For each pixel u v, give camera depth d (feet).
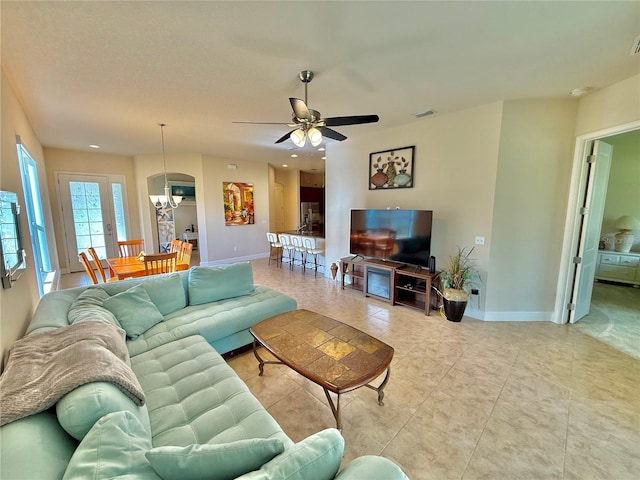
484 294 11.62
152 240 22.12
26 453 2.78
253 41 6.73
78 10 5.55
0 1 5.21
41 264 12.24
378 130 14.57
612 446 5.63
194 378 5.75
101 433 2.95
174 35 6.47
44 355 4.52
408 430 6.06
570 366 8.36
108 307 7.43
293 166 28.19
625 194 16.49
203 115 12.02
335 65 7.87
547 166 10.77
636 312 12.48
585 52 7.19
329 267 18.56
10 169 7.57
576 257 10.97
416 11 5.66
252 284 10.87
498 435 5.92
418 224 12.58
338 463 2.96
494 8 5.57
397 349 9.39
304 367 5.84
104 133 14.88
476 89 9.53
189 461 2.82
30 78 8.39
